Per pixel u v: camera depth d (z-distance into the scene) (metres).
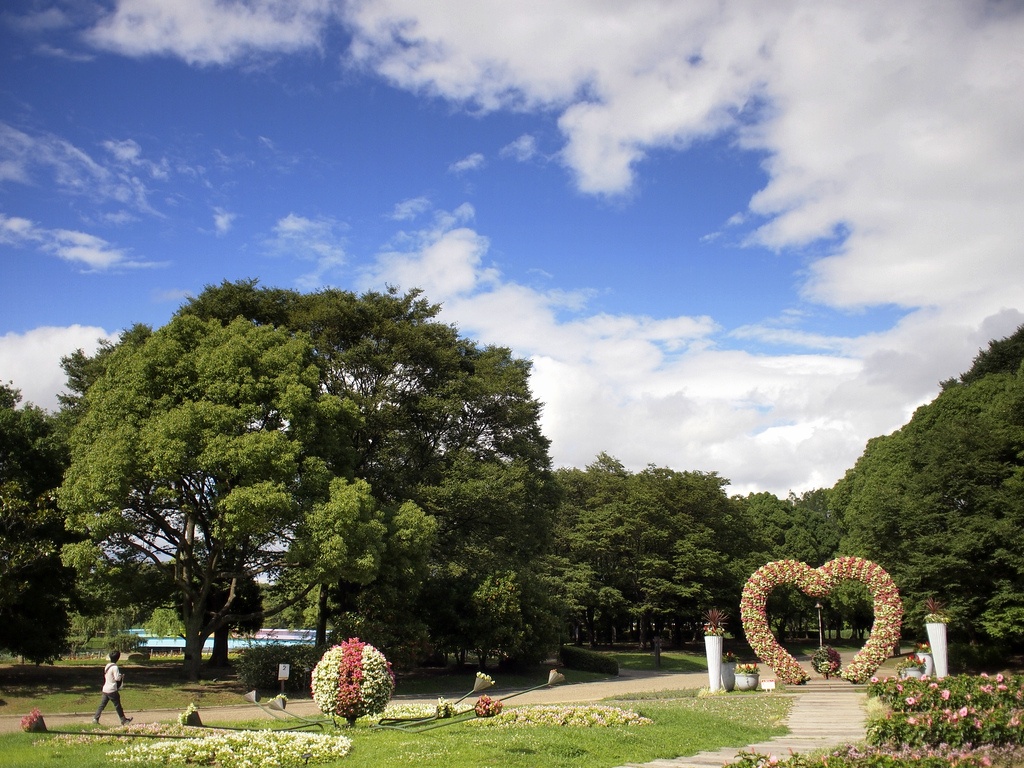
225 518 23.03
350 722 13.83
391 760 10.16
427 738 12.27
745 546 57.00
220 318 32.12
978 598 30.67
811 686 24.39
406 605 31.02
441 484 33.88
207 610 30.20
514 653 34.06
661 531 50.47
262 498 22.38
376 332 32.75
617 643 66.06
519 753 10.62
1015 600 29.36
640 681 34.75
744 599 25.72
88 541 22.80
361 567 23.61
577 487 59.28
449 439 36.28
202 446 23.11
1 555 23.00
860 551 40.50
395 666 29.61
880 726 10.59
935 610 24.52
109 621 51.62
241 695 23.92
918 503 32.47
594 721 14.48
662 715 15.87
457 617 33.91
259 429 24.80
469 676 33.59
